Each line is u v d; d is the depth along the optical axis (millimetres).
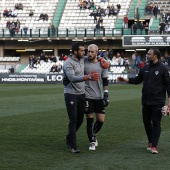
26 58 66250
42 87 45062
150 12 63469
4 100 28781
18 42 64938
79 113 12484
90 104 12664
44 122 18109
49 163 10891
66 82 12289
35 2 67938
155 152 12125
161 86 12273
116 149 12758
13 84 52750
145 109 12477
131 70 56344
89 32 61562
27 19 66500
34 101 28047
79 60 12203
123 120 18922
